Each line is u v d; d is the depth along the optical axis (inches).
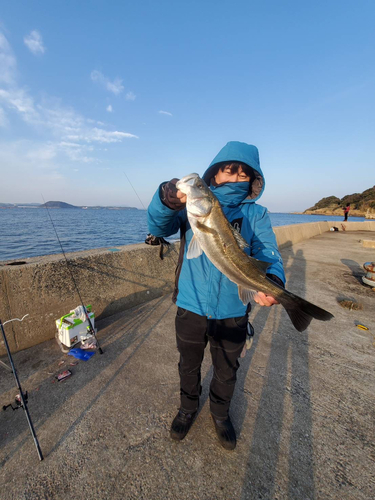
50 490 64.1
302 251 401.7
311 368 115.9
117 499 62.4
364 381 108.3
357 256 366.3
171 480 67.1
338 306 187.8
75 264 141.6
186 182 68.6
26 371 107.0
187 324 75.2
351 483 67.8
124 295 164.7
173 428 79.3
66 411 87.7
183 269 78.2
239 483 66.9
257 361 119.6
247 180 83.9
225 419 80.4
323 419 88.1
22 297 119.9
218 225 72.0
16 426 82.0
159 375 106.7
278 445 78.2
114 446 76.0
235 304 74.8
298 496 64.3
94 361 114.7
